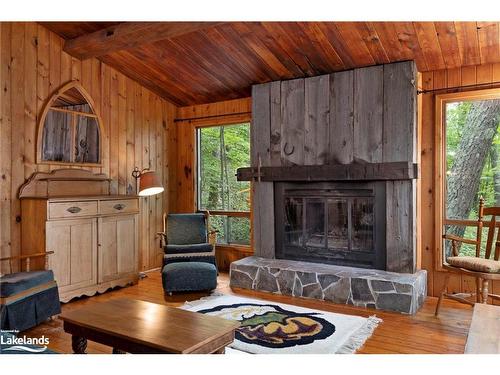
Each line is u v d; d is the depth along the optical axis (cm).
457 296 361
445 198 408
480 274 306
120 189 498
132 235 463
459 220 396
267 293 418
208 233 488
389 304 353
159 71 485
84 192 453
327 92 428
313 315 341
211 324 214
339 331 303
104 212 427
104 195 450
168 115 568
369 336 295
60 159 430
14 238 388
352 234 419
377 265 402
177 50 433
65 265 387
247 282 433
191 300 393
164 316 227
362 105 407
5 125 383
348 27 356
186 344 188
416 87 390
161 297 408
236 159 538
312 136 437
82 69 452
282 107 457
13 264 387
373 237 404
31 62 404
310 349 268
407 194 384
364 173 396
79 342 222
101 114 474
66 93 436
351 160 413
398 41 363
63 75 433
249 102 519
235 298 396
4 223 381
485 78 382
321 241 438
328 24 356
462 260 322
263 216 472
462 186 412
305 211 446
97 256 419
